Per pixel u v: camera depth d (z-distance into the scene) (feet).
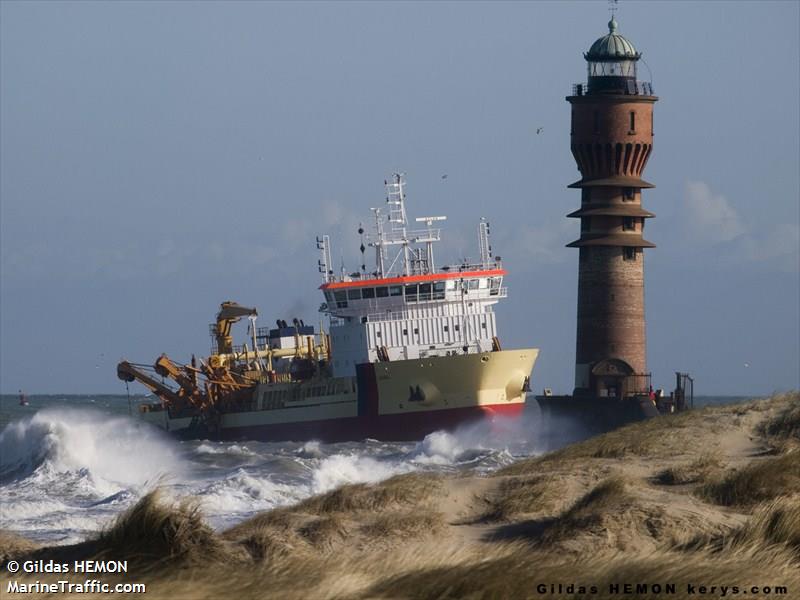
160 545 365.40
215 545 366.84
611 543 361.51
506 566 292.20
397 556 340.80
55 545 416.46
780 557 320.09
